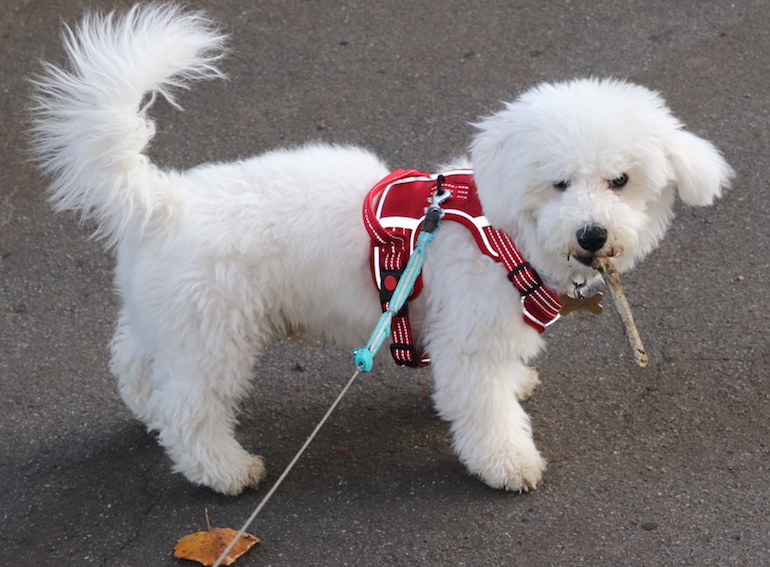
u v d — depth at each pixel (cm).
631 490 171
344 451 180
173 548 170
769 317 192
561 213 158
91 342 197
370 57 249
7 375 193
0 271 208
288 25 263
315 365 192
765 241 203
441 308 169
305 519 172
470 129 227
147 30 166
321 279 170
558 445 178
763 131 221
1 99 238
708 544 165
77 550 170
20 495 177
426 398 187
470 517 170
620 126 159
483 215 166
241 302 168
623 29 252
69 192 169
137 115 168
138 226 168
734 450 175
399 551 167
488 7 266
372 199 169
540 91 165
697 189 163
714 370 185
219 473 174
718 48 240
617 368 187
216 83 242
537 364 189
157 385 176
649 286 198
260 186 170
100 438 184
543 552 165
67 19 261
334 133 229
